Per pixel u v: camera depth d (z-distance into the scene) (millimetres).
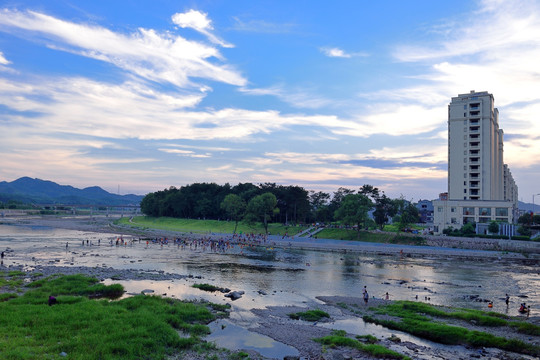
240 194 194125
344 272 76000
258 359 31812
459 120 151500
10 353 28781
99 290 52719
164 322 38656
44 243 120250
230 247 119750
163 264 82562
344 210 139875
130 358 30203
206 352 33000
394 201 157000
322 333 39062
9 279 60406
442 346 36281
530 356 33969
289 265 84125
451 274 74500
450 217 135625
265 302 51312
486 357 33469
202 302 49375
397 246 116438
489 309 49000
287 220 185250
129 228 193625
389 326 41969
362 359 32312
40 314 39219
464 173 149625
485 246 110438
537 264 88312
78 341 32344
